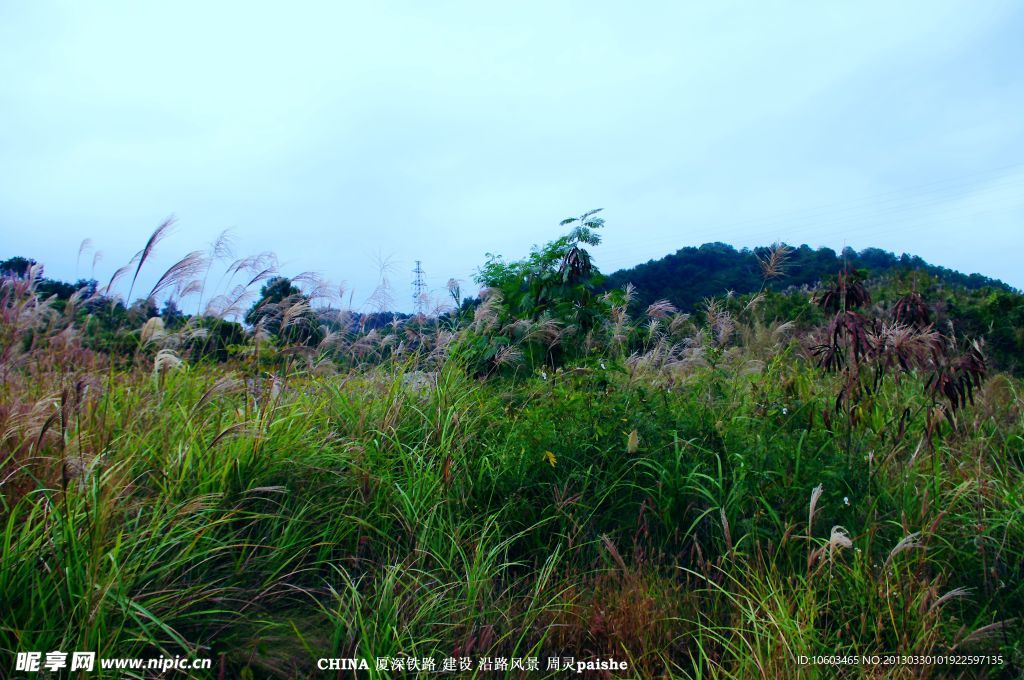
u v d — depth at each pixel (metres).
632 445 4.30
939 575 3.40
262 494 3.81
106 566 2.82
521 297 7.57
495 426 5.14
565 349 6.86
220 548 3.35
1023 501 4.14
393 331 6.77
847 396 4.62
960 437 5.34
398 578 3.27
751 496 4.07
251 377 5.08
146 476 3.70
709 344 7.03
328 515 3.94
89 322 5.15
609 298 7.54
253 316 5.80
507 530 4.10
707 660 2.74
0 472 3.15
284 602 3.32
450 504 4.18
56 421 3.35
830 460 4.44
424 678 2.63
